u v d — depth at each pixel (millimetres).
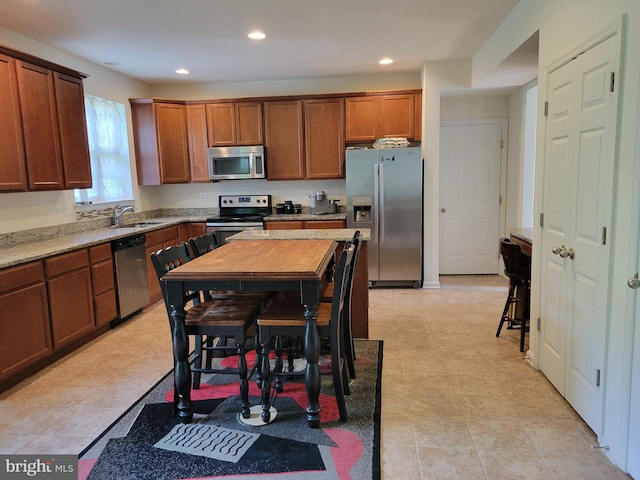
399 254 5168
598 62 2045
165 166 5445
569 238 2385
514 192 5406
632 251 1811
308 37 3932
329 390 2684
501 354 3197
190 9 3199
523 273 3359
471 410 2432
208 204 6004
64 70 3691
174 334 2311
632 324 1829
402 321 3988
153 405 2559
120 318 4012
